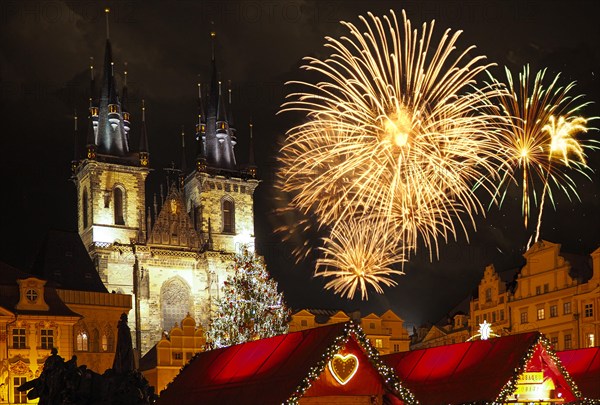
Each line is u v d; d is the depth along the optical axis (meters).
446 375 50.62
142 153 145.75
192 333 107.75
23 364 80.94
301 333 46.19
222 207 152.25
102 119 147.12
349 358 45.69
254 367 46.28
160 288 137.75
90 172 141.88
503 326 103.38
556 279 96.19
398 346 114.88
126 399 47.66
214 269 141.62
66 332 84.12
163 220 143.62
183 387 49.09
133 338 133.62
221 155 156.38
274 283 93.19
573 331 92.50
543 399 51.09
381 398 46.34
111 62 150.62
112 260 136.25
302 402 45.75
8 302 82.56
